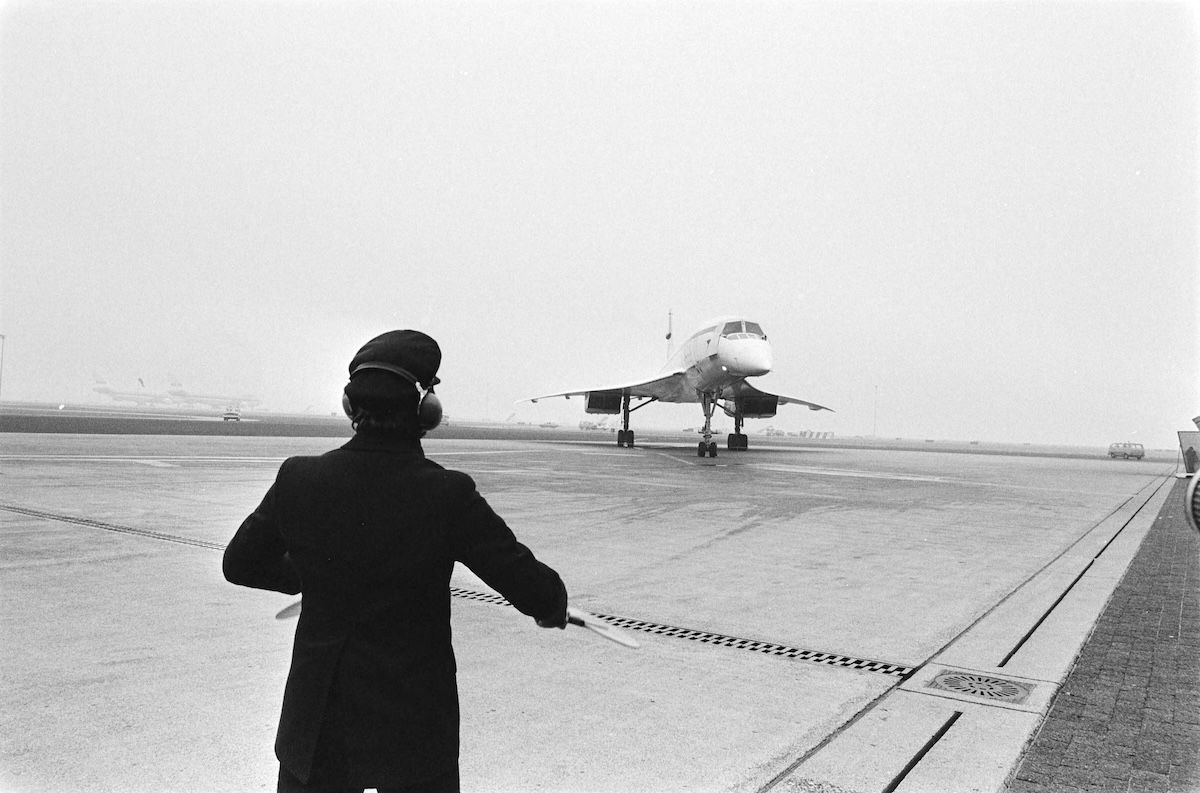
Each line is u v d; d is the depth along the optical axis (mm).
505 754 3812
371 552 2145
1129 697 4793
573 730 4141
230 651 5309
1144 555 10445
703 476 22344
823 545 10664
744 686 4906
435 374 2387
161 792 3346
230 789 3395
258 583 2395
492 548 2227
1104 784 3598
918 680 5078
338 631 2158
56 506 11961
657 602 7125
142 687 4590
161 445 29234
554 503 14656
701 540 10781
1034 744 4062
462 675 5012
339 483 2209
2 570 7602
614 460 29094
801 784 3549
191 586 7121
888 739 4086
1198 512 2736
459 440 49719
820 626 6410
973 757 3873
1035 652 5742
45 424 43125
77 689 4527
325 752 2121
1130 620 6773
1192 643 6043
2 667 4875
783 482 21188
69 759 3637
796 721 4320
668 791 3463
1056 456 65938
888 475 26531
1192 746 4047
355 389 2260
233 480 16531
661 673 5133
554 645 5723
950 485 22891
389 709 2096
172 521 10766
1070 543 11477
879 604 7242
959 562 9602
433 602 2217
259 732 3996
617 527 11773
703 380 31297
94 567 7828
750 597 7414
